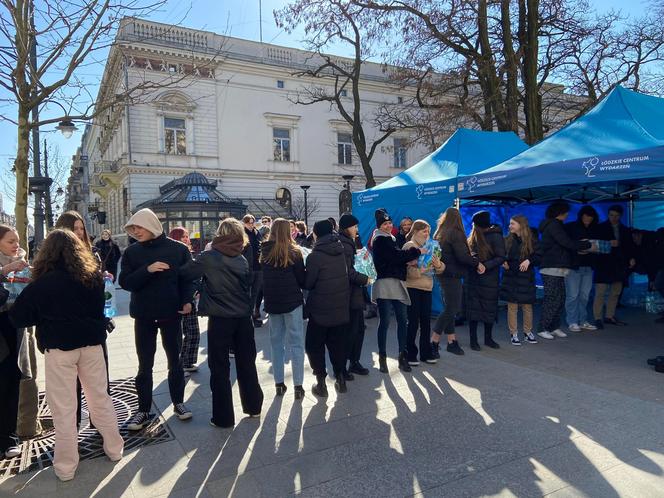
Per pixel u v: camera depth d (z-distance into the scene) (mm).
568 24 14555
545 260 6645
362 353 6121
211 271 3854
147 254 3869
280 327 4688
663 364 5043
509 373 5141
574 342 6430
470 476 3068
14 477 3205
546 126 18312
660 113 6371
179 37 24844
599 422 3834
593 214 7035
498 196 8758
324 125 32469
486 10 13867
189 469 3246
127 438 3746
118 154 29281
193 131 27766
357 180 33625
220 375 3893
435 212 7816
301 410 4262
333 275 4480
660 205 8969
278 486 3006
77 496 2938
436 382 4918
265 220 9344
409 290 5441
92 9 4188
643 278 9445
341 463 3281
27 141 4234
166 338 3982
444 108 15531
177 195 22984
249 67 29359
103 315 3383
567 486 2920
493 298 6023
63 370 3143
